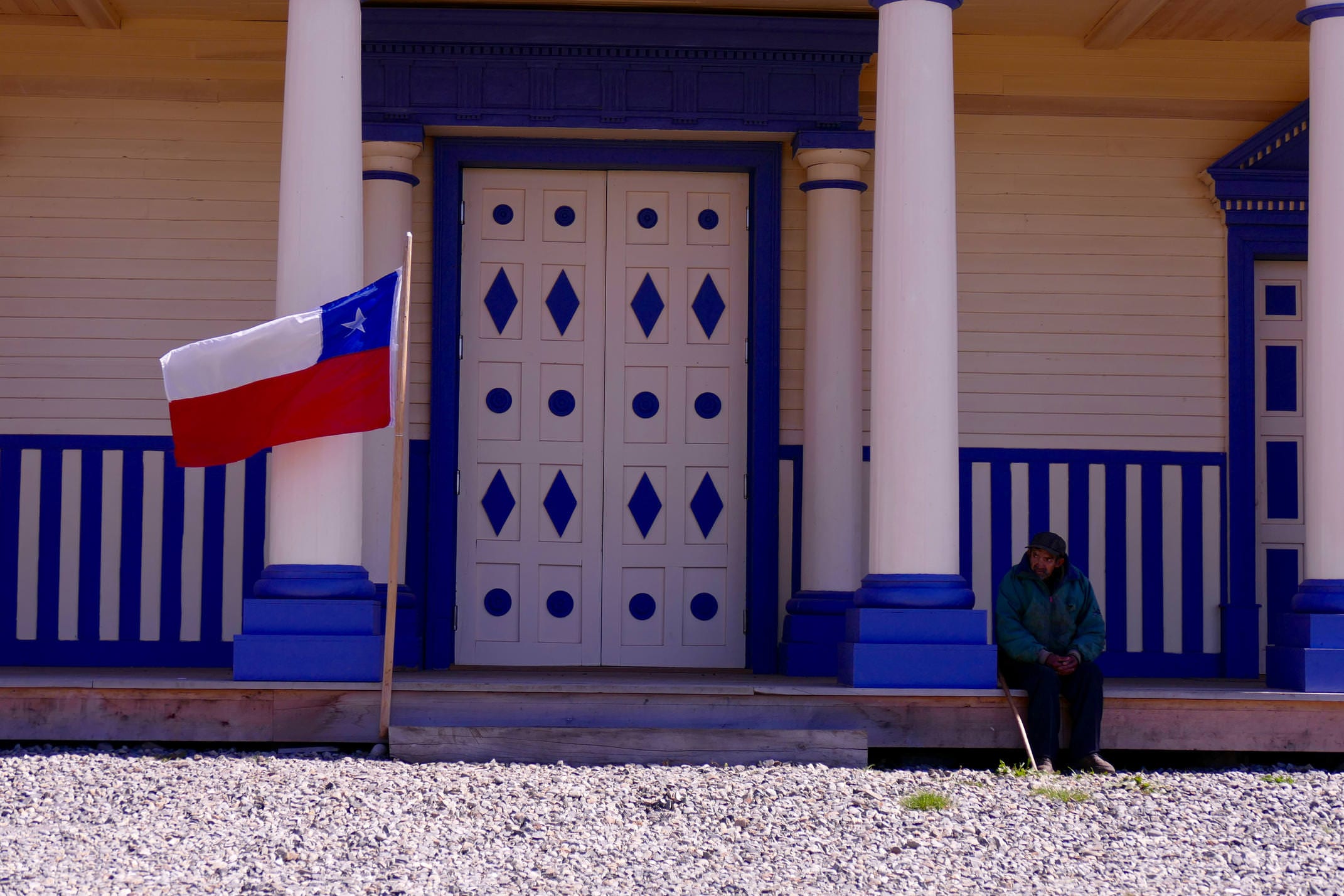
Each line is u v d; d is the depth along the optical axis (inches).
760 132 368.8
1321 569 307.0
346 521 294.4
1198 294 387.5
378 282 290.4
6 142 375.2
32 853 199.5
